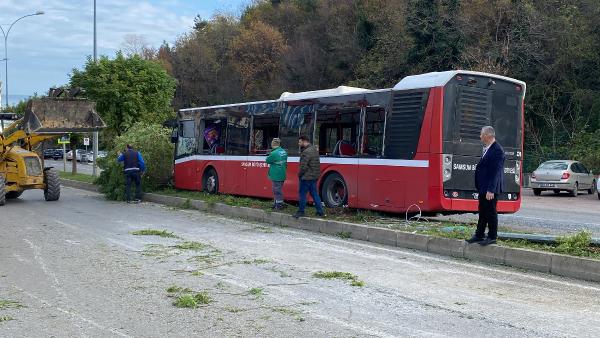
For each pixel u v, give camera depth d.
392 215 13.88
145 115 30.38
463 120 12.79
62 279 8.46
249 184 18.00
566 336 5.98
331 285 8.12
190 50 75.19
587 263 8.50
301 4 70.88
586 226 13.94
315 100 15.78
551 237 9.77
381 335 6.00
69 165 60.88
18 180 19.61
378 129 13.82
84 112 20.17
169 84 31.72
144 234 12.65
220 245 11.34
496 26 38.91
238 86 68.94
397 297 7.51
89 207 18.53
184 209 17.80
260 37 67.88
